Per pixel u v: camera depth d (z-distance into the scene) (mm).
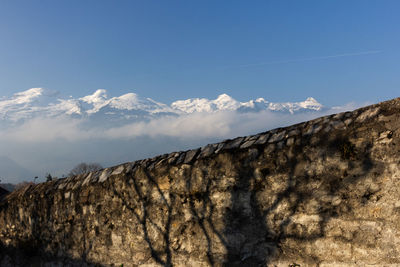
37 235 7605
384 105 3672
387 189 3510
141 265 5613
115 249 6051
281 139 4371
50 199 7391
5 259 8266
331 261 3801
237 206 4609
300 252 4043
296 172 4148
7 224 8352
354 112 3914
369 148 3652
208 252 4828
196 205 5020
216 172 4836
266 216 4348
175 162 5355
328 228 3863
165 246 5324
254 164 4504
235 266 4547
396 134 3500
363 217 3639
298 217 4094
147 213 5609
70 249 6883
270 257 4277
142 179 5750
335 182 3852
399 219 3422
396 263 3400
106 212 6277
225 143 4957
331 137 3926
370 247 3564
